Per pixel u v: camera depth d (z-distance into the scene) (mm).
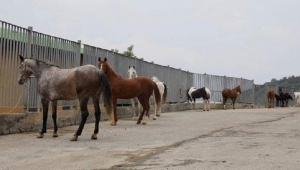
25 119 13438
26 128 13500
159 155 8680
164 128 14867
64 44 15961
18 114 13109
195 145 10234
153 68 26375
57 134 12164
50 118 14734
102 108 18766
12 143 10672
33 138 11758
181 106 30766
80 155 8758
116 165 7609
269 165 7516
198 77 35688
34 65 11883
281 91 50250
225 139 11469
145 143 10680
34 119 13883
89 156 8625
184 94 32656
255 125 16094
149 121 18375
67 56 16172
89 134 12812
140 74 24188
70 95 11523
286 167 7336
